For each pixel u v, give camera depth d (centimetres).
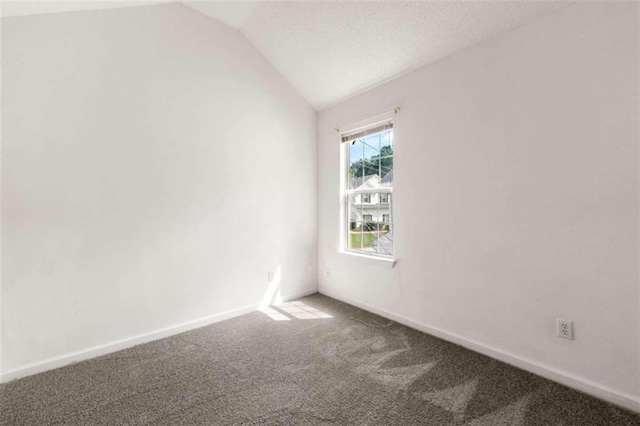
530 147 198
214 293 294
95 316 230
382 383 192
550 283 191
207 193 288
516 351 208
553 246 189
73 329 222
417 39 242
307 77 335
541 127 192
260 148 328
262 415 165
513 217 207
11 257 200
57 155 214
